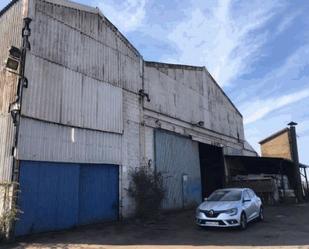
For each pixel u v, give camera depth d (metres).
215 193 15.59
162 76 22.55
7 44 13.86
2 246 10.80
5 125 12.69
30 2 13.55
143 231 13.86
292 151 34.06
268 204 27.42
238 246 10.55
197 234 13.00
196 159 25.38
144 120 19.84
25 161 12.52
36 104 13.19
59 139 14.05
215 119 30.00
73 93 15.04
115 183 17.00
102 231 13.80
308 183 38.31
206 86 29.11
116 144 17.23
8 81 13.17
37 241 11.56
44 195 13.11
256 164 34.28
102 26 17.45
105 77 17.14
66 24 15.25
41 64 13.66
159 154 20.75
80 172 15.01
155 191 18.52
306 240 11.47
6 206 11.80
